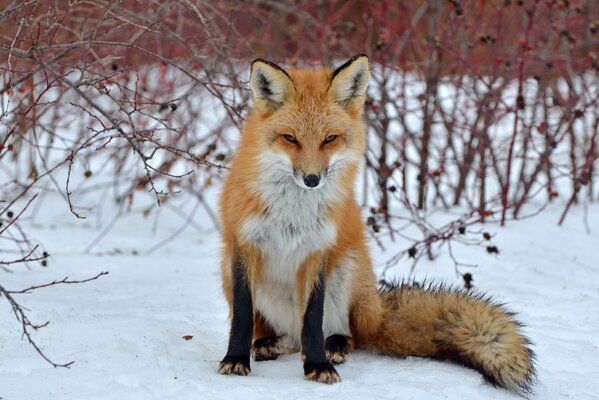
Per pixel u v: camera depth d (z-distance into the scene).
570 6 11.76
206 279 10.14
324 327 7.18
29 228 12.73
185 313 8.22
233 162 7.11
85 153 14.62
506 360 6.38
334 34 12.60
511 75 12.33
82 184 14.78
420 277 10.32
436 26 12.91
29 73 8.28
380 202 12.23
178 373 6.18
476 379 6.42
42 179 14.26
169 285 9.66
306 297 6.71
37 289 8.64
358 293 7.20
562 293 9.49
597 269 10.77
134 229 13.68
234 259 6.68
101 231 13.27
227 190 7.06
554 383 6.67
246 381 6.09
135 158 15.23
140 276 10.18
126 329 7.17
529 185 11.97
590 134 15.72
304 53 14.40
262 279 7.02
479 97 13.06
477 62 13.02
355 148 7.02
